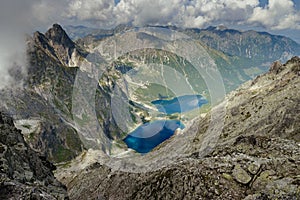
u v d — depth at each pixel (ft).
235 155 82.33
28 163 124.67
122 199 93.91
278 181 67.31
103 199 104.94
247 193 69.05
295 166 72.38
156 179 84.84
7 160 99.96
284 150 84.38
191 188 74.64
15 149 128.88
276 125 223.92
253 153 84.89
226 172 75.15
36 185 102.68
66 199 110.93
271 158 77.05
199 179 75.31
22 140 151.33
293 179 66.49
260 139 91.97
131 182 96.99
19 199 72.79
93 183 127.44
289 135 209.36
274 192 64.23
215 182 73.31
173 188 78.48
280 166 72.84
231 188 70.90
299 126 213.05
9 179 80.43
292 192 62.64
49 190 109.19
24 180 98.58
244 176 72.33
